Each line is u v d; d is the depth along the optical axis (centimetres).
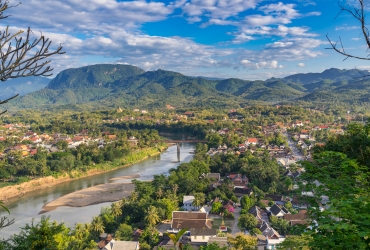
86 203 9844
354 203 1383
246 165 11262
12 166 12250
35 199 10450
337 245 1245
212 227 7181
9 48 1191
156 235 6481
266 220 7338
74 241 5872
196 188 9338
